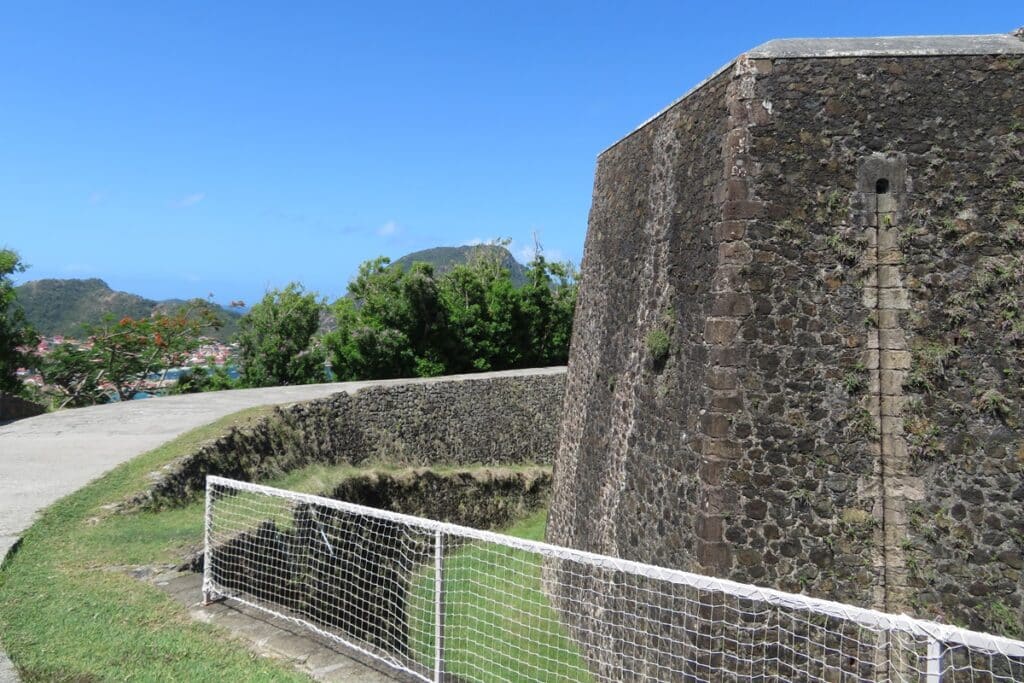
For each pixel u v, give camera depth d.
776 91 6.97
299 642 5.56
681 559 7.20
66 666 4.93
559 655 8.17
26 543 7.37
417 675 5.14
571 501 11.20
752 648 6.64
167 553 7.35
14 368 25.42
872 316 6.86
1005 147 6.82
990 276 6.77
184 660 5.21
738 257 6.92
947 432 6.76
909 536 6.70
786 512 6.78
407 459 16.45
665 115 8.80
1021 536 6.62
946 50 6.91
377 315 29.64
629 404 9.05
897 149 6.89
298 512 8.98
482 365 30.08
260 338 30.28
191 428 13.40
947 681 6.48
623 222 10.05
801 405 6.86
